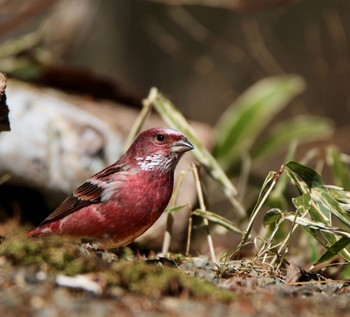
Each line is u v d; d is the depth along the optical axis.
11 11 16.33
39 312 6.04
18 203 12.17
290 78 16.39
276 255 8.89
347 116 23.11
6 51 15.57
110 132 12.53
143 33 23.59
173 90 23.86
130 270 6.86
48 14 20.25
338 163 11.89
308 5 24.39
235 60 22.42
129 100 14.77
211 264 8.66
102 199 8.59
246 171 14.23
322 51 23.30
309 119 16.08
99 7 22.70
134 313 6.21
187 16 22.61
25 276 6.75
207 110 23.70
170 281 6.81
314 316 6.51
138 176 8.68
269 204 11.70
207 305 6.60
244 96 16.89
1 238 9.22
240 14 24.11
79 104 13.71
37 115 12.40
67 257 6.98
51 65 14.85
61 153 12.11
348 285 8.02
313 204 8.90
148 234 11.14
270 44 23.98
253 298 6.95
